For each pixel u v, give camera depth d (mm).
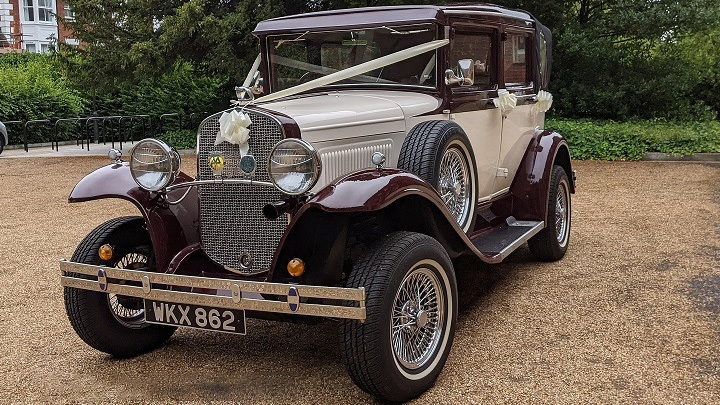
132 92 18969
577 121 13898
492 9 5172
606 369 3670
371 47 4742
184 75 18484
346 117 3859
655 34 13711
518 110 5547
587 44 13508
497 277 5539
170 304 3613
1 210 9156
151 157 3779
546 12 14297
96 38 14531
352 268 3480
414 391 3389
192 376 3783
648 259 5871
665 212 7789
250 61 14172
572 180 6207
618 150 12188
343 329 3219
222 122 3555
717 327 4242
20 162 14344
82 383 3725
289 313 3244
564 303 4801
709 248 6164
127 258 4238
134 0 14430
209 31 13602
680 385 3455
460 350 4020
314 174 3326
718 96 15211
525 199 5516
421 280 3521
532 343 4082
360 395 3479
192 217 4027
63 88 19375
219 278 3559
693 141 12055
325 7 15016
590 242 6578
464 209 4387
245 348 4191
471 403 3354
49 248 6949
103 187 3895
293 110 3857
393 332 3326
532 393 3420
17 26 29812
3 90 17906
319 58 4980
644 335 4145
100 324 3891
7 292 5441
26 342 4359
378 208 3158
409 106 4305
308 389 3564
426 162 3838
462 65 4305
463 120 4648
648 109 14695
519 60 5738
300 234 3516
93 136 19188
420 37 4559
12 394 3598
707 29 13453
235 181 3600
